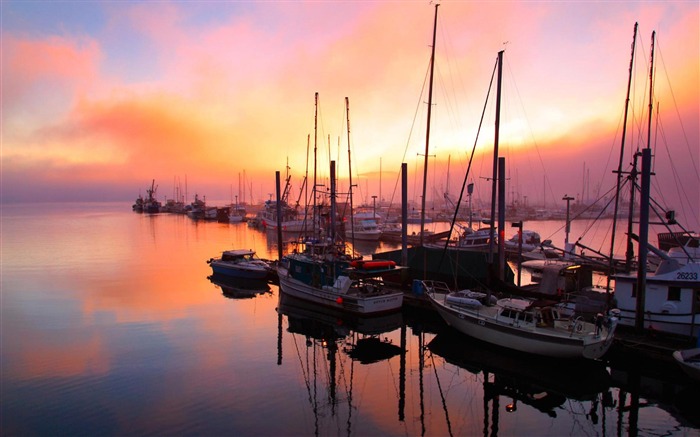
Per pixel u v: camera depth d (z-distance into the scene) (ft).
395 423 53.31
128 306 107.34
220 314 100.68
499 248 96.32
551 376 66.69
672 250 93.76
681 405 58.13
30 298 114.83
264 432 50.26
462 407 57.41
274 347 79.20
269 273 140.05
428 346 80.74
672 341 67.46
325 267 105.81
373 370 69.51
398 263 120.16
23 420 51.93
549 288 87.51
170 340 81.66
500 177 94.68
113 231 318.86
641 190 70.08
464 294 85.35
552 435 50.93
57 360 70.95
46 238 267.39
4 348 76.48
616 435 50.44
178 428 50.60
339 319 97.25
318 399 58.90
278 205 154.92
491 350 74.02
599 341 62.90
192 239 266.98
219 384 62.75
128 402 56.80
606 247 224.74
